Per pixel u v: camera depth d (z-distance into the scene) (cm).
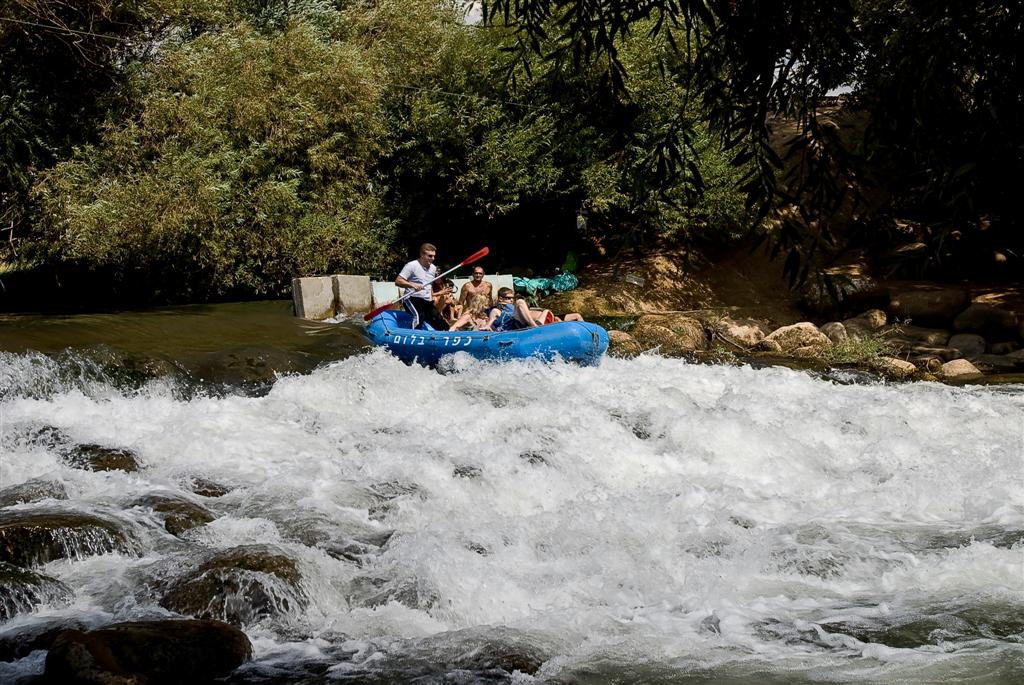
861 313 1789
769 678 391
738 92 392
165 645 393
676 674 397
